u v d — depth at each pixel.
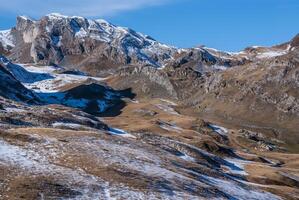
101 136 68.38
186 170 64.31
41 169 48.19
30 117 85.44
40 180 44.72
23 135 59.09
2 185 42.31
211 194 54.91
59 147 57.09
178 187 52.53
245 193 65.81
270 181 95.81
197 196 51.50
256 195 67.75
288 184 99.75
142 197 45.72
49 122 86.50
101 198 43.62
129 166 55.38
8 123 76.75
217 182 66.31
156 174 54.88
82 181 46.75
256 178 95.12
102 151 59.06
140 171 54.41
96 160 54.41
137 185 48.88
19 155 51.78
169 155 72.00
